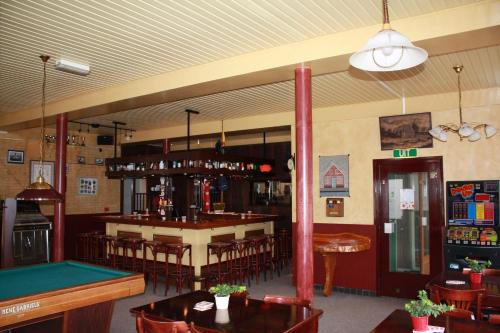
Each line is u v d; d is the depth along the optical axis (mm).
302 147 4531
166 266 7133
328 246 6539
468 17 3547
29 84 6016
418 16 3770
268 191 11531
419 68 5195
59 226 7254
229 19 3877
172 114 8383
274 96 6777
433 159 6602
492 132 5742
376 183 7078
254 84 5223
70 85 6094
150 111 8062
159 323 2875
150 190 11711
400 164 6891
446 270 5805
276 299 3686
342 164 7406
